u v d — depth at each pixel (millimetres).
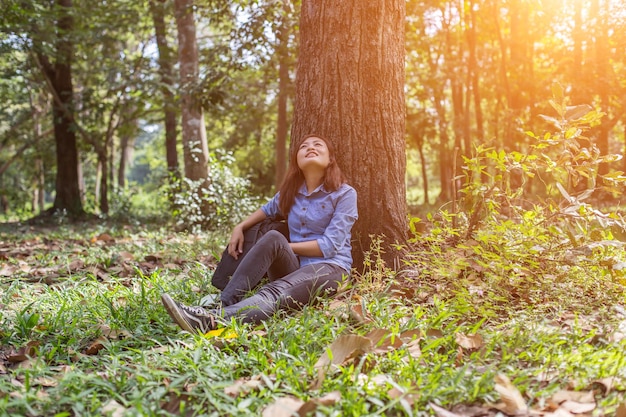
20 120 24484
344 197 4152
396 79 4754
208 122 25281
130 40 24344
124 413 2205
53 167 29125
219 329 3205
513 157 4141
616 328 3002
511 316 3344
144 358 2762
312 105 4727
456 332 3002
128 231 11625
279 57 11859
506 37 20469
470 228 4309
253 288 4016
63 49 16766
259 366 2725
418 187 44344
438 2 18844
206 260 6262
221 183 11445
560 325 3217
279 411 2209
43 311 3908
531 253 3707
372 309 3455
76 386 2500
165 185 13953
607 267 3654
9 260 6543
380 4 4672
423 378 2537
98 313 3752
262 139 27688
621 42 16922
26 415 2318
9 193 30984
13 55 17016
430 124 24875
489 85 22297
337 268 3977
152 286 4457
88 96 18375
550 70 20016
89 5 17359
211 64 11711
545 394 2389
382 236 4598
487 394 2375
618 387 2396
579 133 4039
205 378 2523
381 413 2271
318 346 2990
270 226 4352
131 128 19672
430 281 4152
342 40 4660
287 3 10711
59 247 7930
